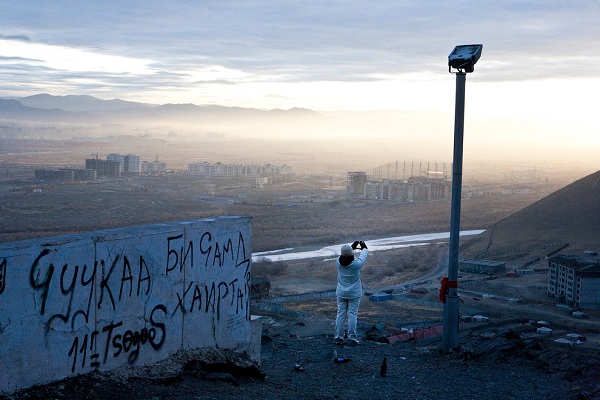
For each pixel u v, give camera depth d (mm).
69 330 8828
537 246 117438
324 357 14008
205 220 11305
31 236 110688
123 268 9594
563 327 54719
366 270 98625
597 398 10594
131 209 167875
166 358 10367
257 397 9898
